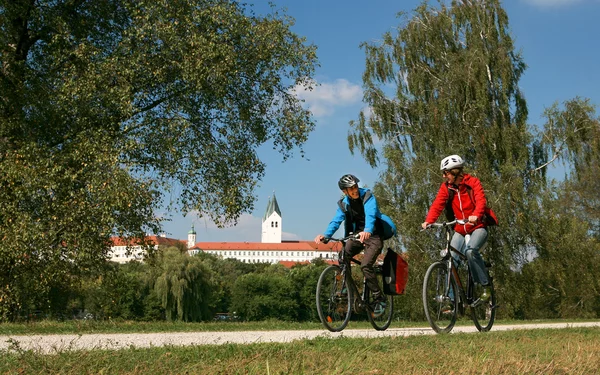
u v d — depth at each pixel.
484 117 26.45
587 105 26.92
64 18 18.69
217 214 19.22
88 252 15.95
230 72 18.73
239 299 82.31
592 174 32.75
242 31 19.25
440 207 7.26
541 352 4.85
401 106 29.31
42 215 16.28
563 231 27.09
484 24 27.94
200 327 9.04
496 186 25.08
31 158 16.56
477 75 26.91
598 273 28.58
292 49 20.28
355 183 7.08
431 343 5.45
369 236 6.97
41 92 17.67
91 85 17.27
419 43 29.44
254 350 4.66
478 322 7.43
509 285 25.69
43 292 16.84
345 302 7.18
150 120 18.25
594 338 6.54
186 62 17.73
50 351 4.73
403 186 26.64
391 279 7.39
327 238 7.20
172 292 47.56
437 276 7.06
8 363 4.13
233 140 19.83
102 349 4.91
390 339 5.69
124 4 18.36
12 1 17.84
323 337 5.66
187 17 18.20
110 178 16.30
